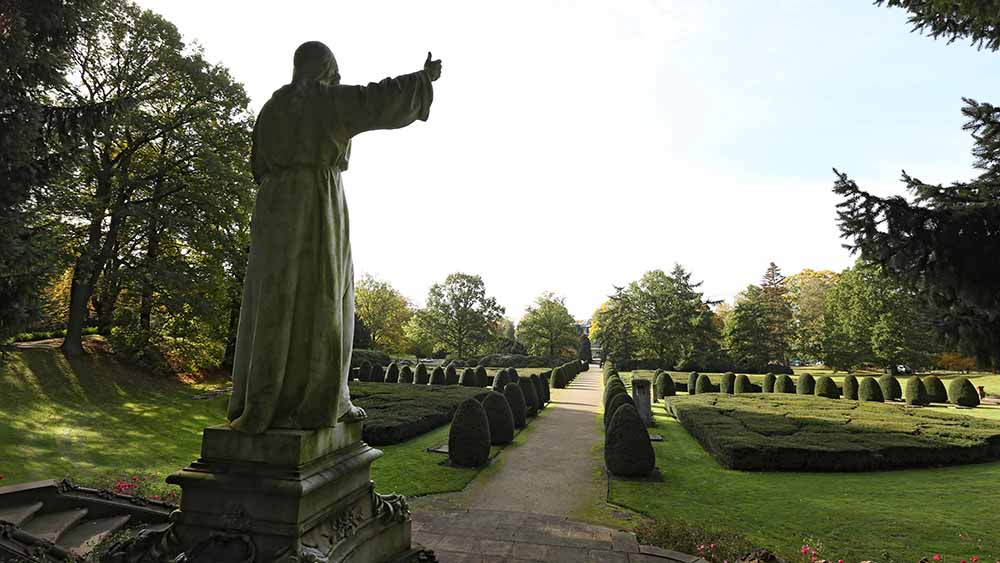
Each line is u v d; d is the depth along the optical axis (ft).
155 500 22.00
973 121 25.38
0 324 30.71
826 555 21.74
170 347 72.18
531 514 25.91
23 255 30.73
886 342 121.29
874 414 56.39
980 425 49.26
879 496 31.12
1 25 27.20
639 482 34.53
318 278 11.44
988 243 20.65
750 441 40.14
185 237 67.87
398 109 11.53
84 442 37.70
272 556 9.68
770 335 160.86
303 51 12.63
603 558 19.01
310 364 11.19
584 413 73.46
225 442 10.87
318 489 10.75
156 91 63.87
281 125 11.72
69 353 60.23
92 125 35.68
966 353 23.35
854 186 22.31
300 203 11.44
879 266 24.06
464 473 36.09
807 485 33.81
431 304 188.44
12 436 36.09
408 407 57.31
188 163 68.08
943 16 22.52
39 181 32.07
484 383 105.09
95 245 60.80
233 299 78.84
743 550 20.39
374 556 12.41
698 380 98.99
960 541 23.32
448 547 20.12
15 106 29.55
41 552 16.52
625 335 192.54
